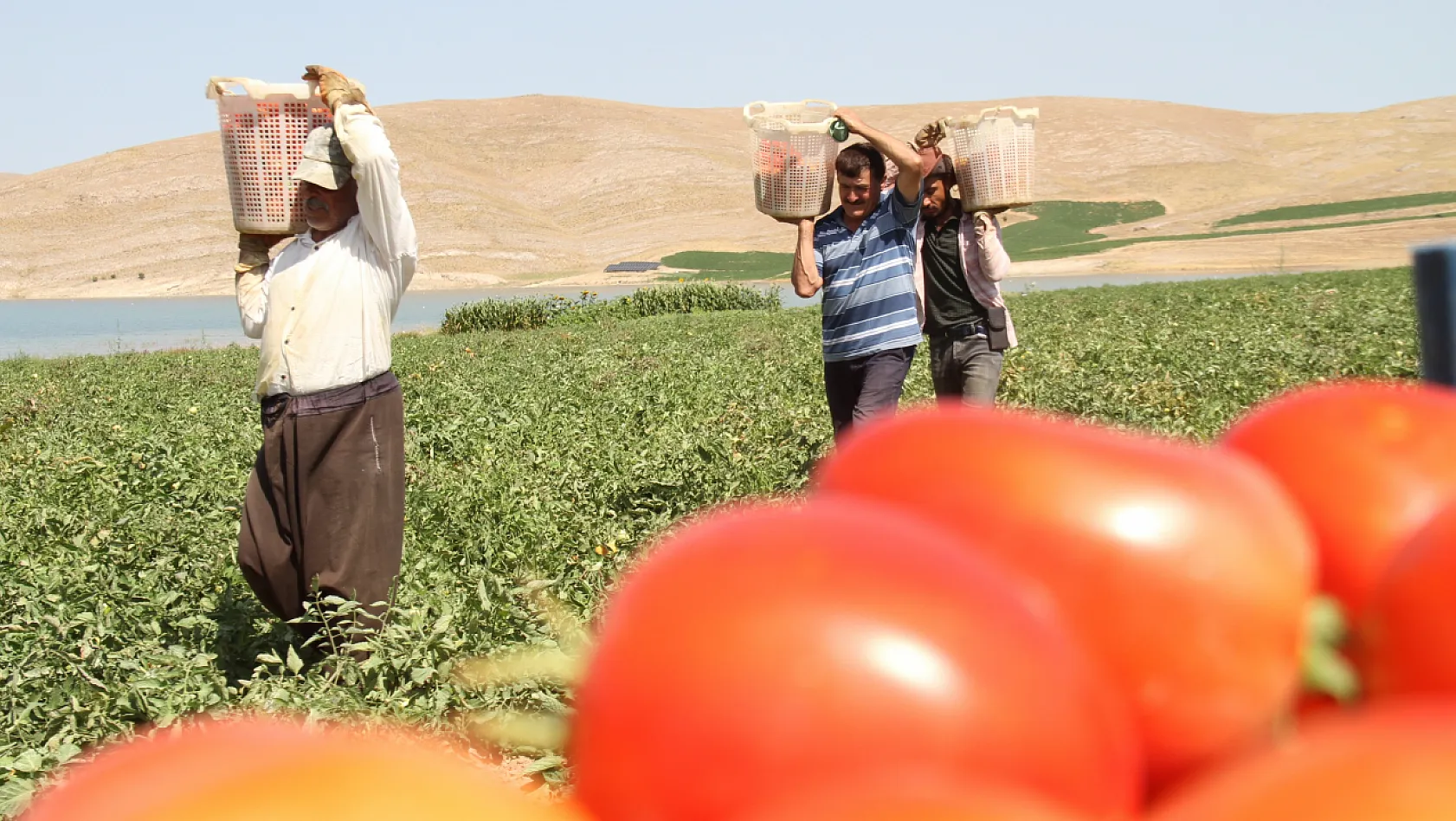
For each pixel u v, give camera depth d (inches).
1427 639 29.8
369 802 20.3
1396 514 35.9
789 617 25.0
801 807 20.8
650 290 1587.1
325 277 175.9
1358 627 32.0
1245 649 30.0
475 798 21.7
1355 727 20.3
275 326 175.9
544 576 220.4
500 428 424.8
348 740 22.4
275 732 22.5
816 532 27.3
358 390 178.5
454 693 155.8
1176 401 393.7
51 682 167.5
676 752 24.4
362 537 179.6
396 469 183.5
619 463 330.6
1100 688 27.1
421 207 4697.3
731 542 27.3
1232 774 20.7
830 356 241.1
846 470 34.4
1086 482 31.4
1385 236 3272.6
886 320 234.7
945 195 240.5
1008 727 24.2
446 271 4020.7
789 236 4370.1
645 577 27.6
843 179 229.8
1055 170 5310.0
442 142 5531.5
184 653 174.4
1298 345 577.9
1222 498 31.7
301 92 173.3
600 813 25.4
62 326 2292.1
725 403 479.5
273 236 182.4
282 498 179.6
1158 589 30.0
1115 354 573.6
